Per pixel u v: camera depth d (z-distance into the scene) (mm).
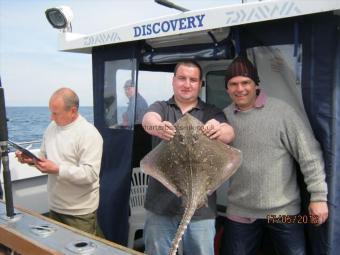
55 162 3539
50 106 3482
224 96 4461
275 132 2773
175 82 2908
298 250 2879
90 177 3434
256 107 2854
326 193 2633
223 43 3156
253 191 2871
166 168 2430
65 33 4395
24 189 4820
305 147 2678
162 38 3436
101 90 4199
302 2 2486
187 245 2943
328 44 2578
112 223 4031
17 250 1991
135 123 4145
